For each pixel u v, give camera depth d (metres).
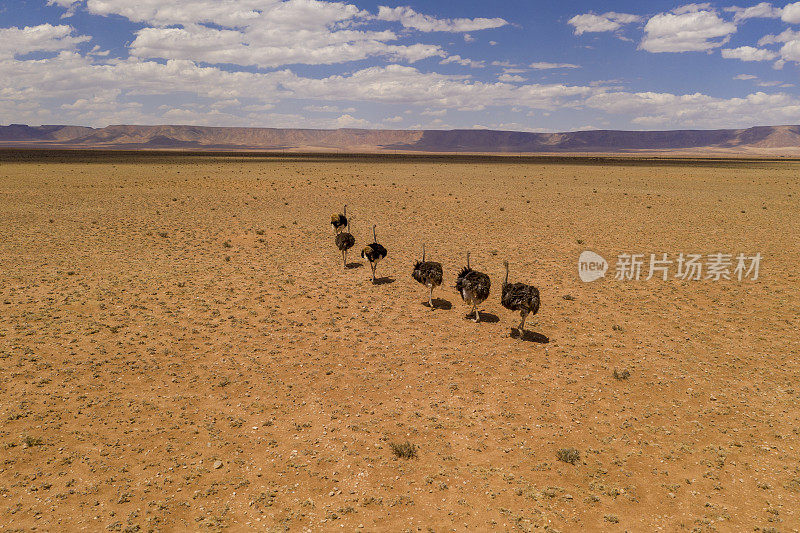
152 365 12.57
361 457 9.35
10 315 15.08
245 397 11.39
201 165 76.81
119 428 9.98
